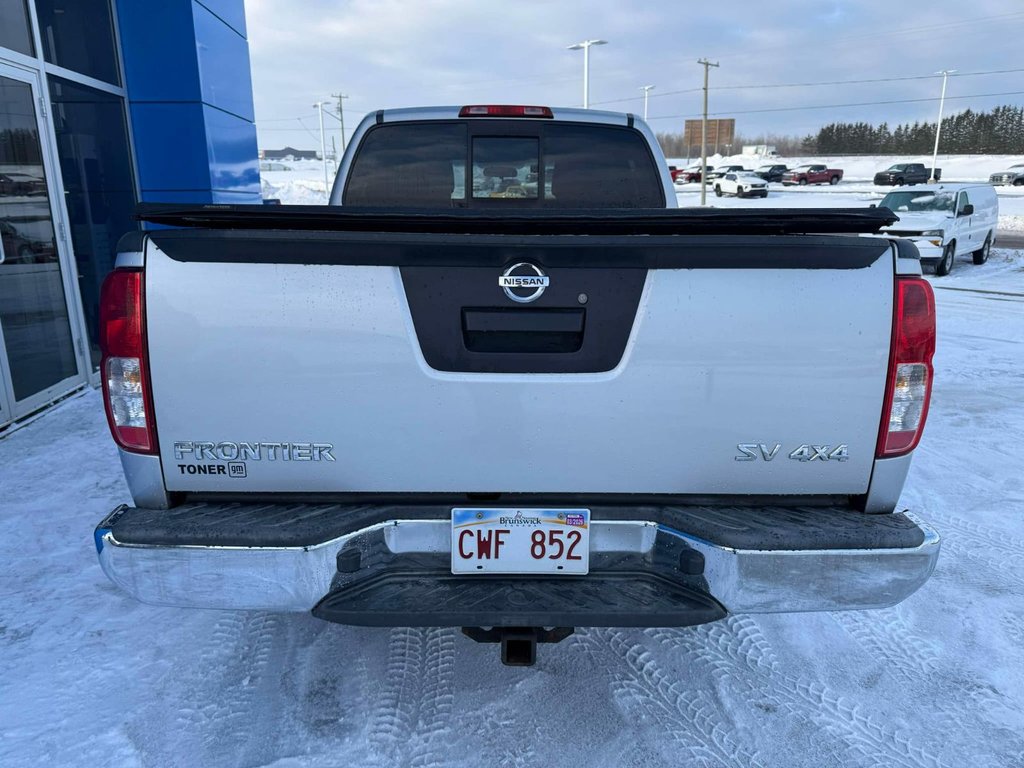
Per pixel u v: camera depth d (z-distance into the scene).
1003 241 23.83
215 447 1.97
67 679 2.56
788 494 2.05
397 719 2.38
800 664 2.73
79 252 6.68
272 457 1.98
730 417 1.97
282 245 1.87
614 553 2.06
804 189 49.47
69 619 2.94
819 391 1.96
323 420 1.96
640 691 2.55
